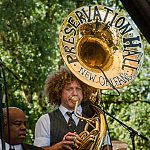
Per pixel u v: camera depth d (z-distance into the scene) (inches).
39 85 829.8
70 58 306.2
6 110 276.4
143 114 952.3
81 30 311.0
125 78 311.0
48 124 309.9
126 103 965.8
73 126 311.9
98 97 320.5
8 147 287.6
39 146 304.5
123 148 330.3
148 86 975.0
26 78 838.5
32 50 832.3
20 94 832.9
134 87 973.8
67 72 314.8
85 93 318.7
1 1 786.8
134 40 316.2
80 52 309.1
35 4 821.9
